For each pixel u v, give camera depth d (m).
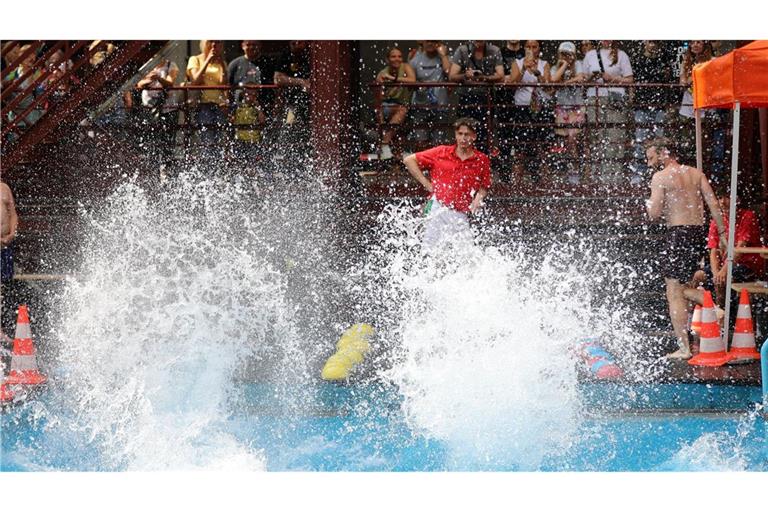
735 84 12.09
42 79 17.23
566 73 18.41
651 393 10.75
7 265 15.22
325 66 17.23
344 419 9.80
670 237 13.11
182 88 18.02
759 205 17.17
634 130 18.44
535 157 18.44
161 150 18.48
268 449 8.76
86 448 8.84
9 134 18.05
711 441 8.88
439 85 17.89
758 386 11.08
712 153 18.20
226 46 21.27
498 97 18.75
